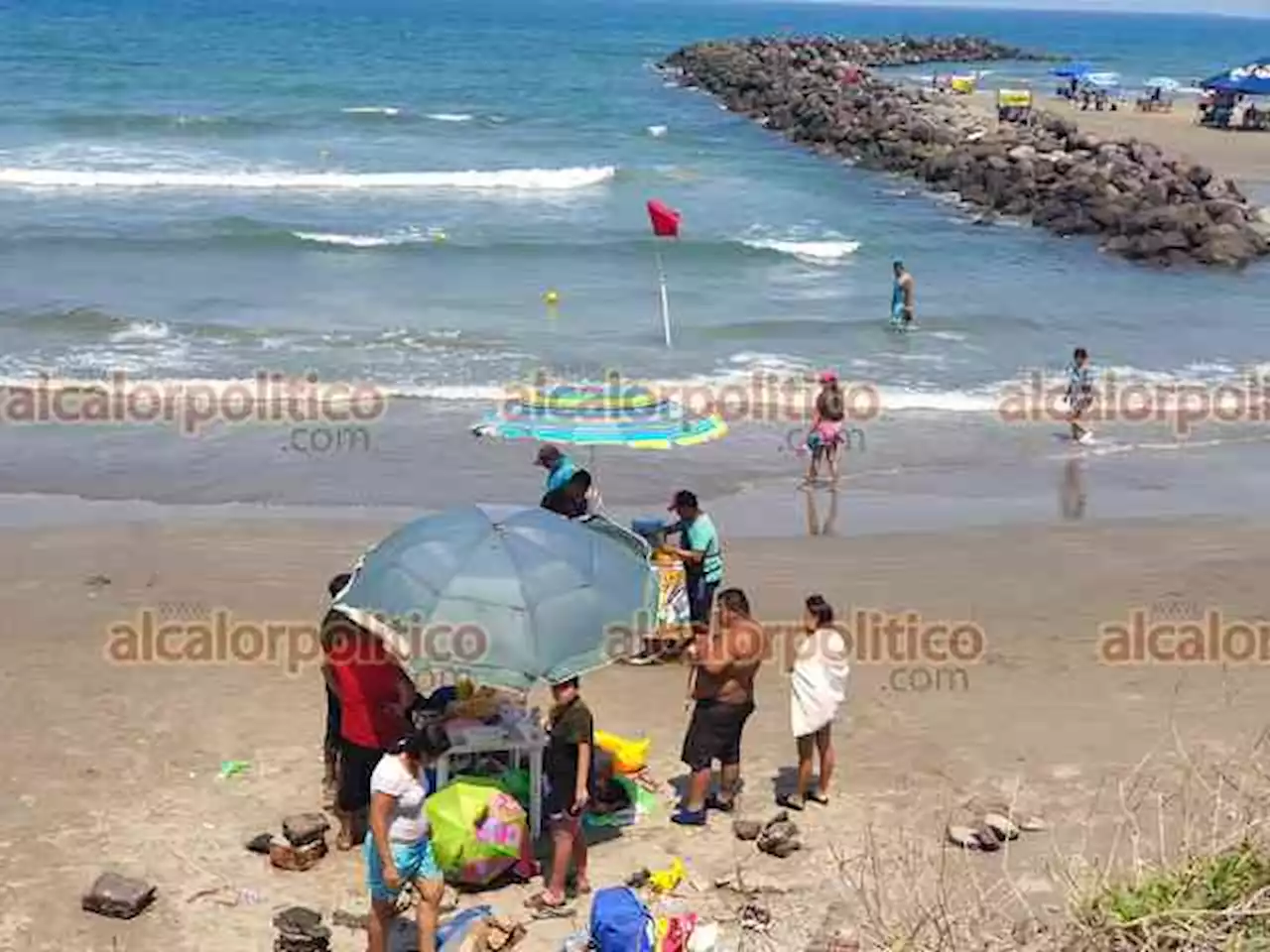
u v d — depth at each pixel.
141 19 115.62
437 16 159.62
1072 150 42.94
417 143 48.03
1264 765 9.44
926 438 18.45
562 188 39.50
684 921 7.38
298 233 29.47
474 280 26.92
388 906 7.07
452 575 7.84
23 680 10.60
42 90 57.94
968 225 36.28
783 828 8.48
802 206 38.44
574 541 8.20
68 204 32.81
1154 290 28.83
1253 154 47.69
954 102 61.62
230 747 9.66
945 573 13.66
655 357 21.80
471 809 7.98
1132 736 10.10
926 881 7.87
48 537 13.90
